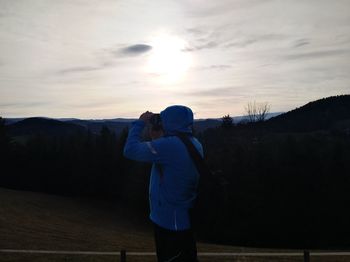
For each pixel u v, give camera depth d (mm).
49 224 36719
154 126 3084
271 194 47844
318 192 47781
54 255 15805
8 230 28938
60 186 64938
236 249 27125
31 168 66438
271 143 55656
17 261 14453
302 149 51594
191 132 3078
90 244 26188
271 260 18094
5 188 64438
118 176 61344
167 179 2885
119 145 61938
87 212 52125
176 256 2877
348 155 52250
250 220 47000
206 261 17328
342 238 46281
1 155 66500
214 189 2857
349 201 47531
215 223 2898
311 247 45062
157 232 2941
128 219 51656
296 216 47219
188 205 2896
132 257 17031
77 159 64500
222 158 50406
